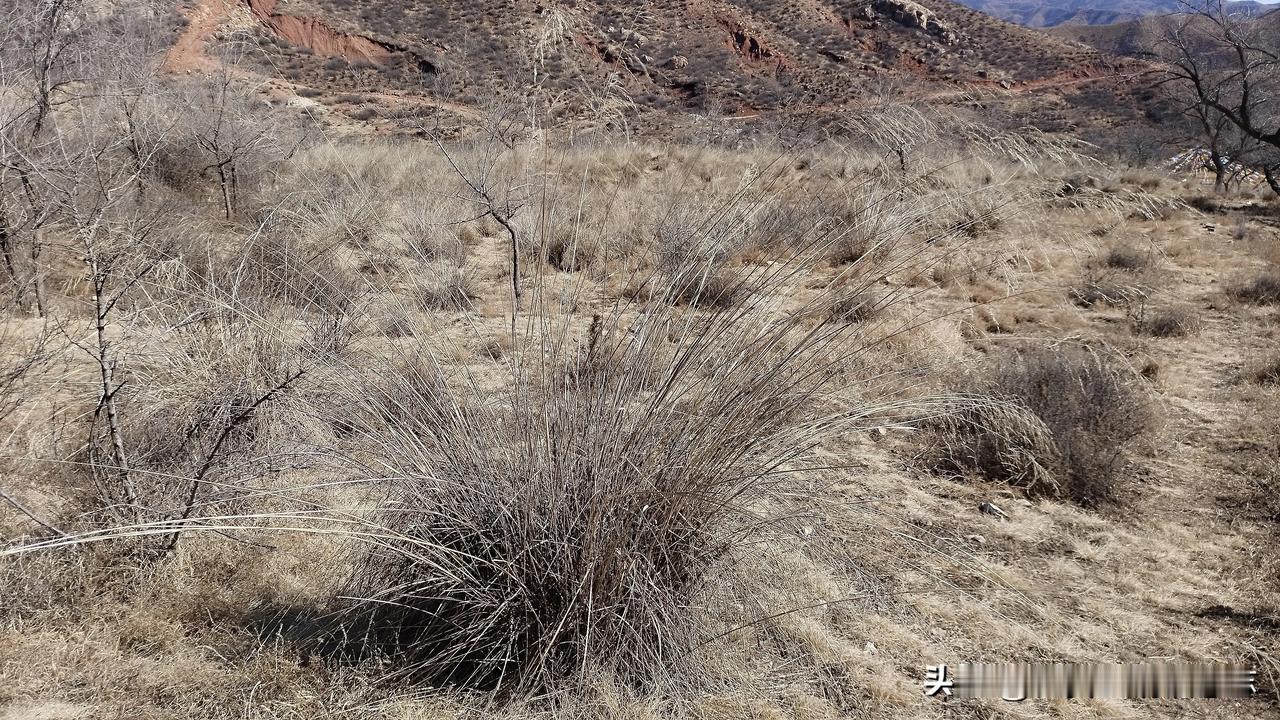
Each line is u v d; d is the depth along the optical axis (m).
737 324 3.29
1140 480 5.16
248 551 3.64
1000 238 4.27
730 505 3.12
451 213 9.98
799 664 3.21
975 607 3.71
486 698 2.90
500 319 6.68
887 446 5.54
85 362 4.51
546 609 2.96
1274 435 5.80
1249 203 19.06
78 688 2.86
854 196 3.51
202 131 10.17
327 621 3.29
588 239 7.12
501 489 3.07
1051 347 6.31
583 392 3.21
